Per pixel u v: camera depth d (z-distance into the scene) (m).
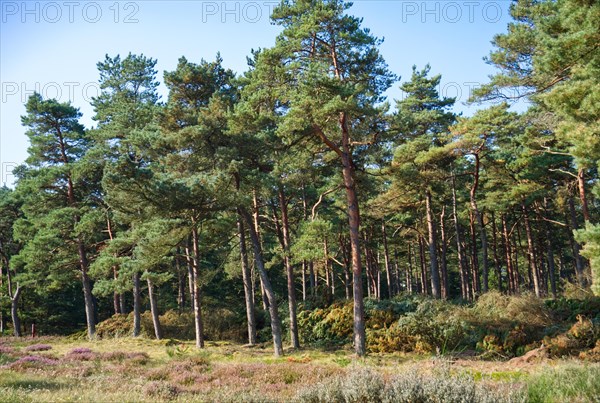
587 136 12.68
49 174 38.56
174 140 27.02
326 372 15.80
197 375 16.45
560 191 33.16
